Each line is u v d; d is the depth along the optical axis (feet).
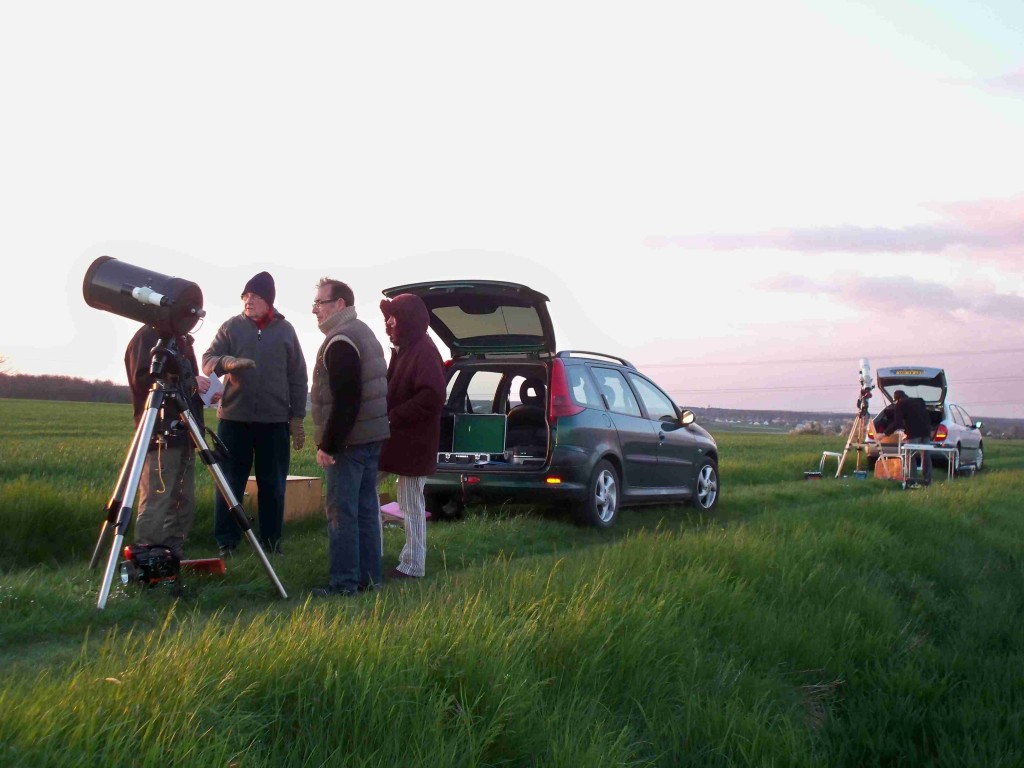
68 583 18.40
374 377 20.58
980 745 15.43
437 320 33.01
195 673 11.48
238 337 24.52
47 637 15.99
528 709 12.74
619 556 21.80
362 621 14.78
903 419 58.18
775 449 111.34
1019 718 16.62
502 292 30.53
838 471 60.44
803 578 23.03
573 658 14.67
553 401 30.68
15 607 16.71
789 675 17.81
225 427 24.50
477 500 31.48
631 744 13.32
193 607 18.42
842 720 16.40
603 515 31.99
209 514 28.40
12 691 10.60
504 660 13.47
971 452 78.64
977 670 19.21
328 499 20.39
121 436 99.50
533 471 30.55
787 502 44.75
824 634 19.33
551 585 18.06
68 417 155.53
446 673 12.85
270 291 24.97
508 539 27.91
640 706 14.25
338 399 19.80
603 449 31.73
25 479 32.07
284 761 10.75
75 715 9.96
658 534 27.27
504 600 17.01
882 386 73.82
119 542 17.65
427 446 22.30
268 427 24.76
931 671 19.13
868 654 19.17
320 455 20.33
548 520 32.07
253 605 19.06
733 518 37.76
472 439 31.37
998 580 28.32
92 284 19.42
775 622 19.20
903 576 26.22
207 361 23.99
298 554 24.11
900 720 16.33
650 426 35.29
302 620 14.48
